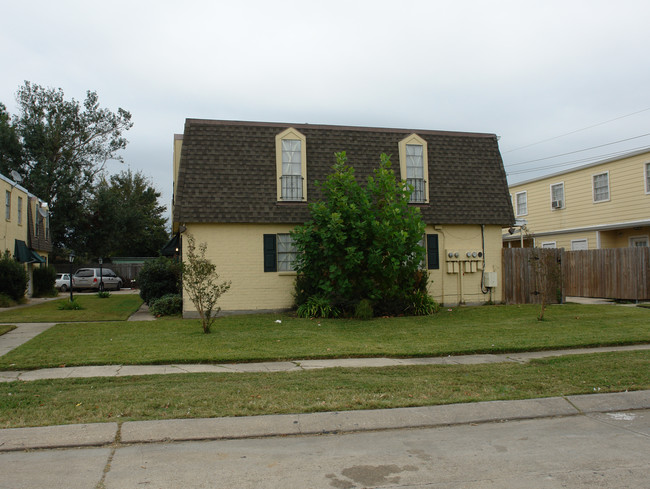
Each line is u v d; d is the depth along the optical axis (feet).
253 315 51.57
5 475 14.85
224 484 14.38
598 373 26.68
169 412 20.22
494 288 60.08
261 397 22.26
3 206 76.38
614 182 73.92
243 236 53.47
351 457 16.49
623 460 16.22
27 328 43.62
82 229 152.66
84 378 25.59
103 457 16.35
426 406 21.30
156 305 54.65
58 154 148.77
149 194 202.28
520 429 19.48
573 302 60.95
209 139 54.49
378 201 50.83
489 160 61.77
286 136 55.42
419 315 50.75
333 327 42.98
